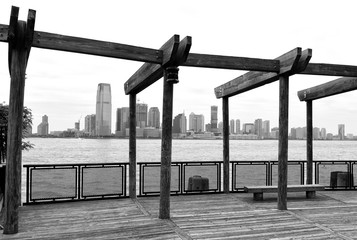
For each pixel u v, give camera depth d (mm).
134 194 7402
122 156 50156
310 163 8922
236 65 6188
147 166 7652
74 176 6965
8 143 4750
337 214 6203
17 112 4738
